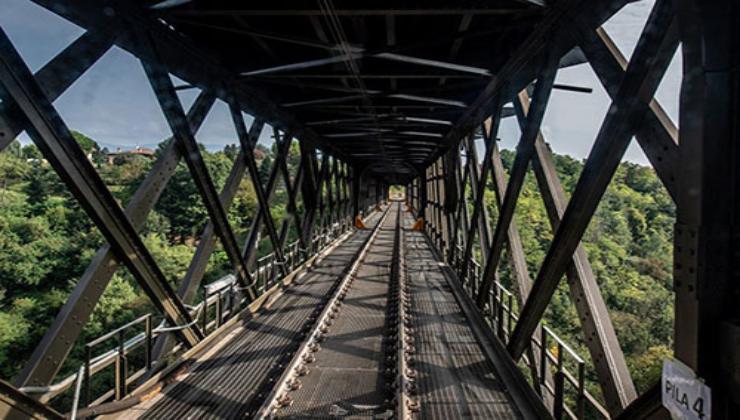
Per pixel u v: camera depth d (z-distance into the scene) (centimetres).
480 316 742
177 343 601
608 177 320
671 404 197
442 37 523
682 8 185
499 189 682
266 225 922
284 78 720
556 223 441
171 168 529
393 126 1229
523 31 563
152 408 444
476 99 833
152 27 479
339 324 741
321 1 430
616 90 316
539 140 486
